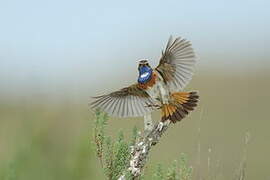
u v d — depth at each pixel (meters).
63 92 20.11
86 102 21.23
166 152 17.97
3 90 24.75
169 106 8.52
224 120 24.25
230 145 20.50
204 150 18.86
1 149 14.67
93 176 12.39
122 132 9.02
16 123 16.83
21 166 13.07
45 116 16.31
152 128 8.66
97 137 8.98
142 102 8.61
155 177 9.09
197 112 24.84
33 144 14.04
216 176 9.71
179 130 21.88
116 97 8.62
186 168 9.11
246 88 29.27
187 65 8.45
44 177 12.91
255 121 25.27
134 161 8.65
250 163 19.64
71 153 12.75
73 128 15.70
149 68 8.54
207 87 29.62
